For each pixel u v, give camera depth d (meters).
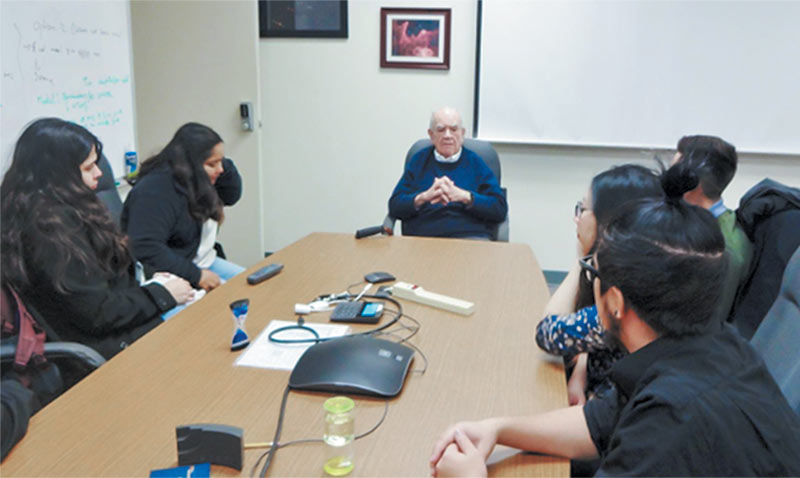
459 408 1.05
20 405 0.95
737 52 3.32
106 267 1.66
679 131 3.46
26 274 1.47
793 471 0.72
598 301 0.90
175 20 3.58
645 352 0.82
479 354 1.28
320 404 1.06
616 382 0.86
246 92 3.61
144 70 3.67
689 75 3.39
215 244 2.72
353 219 3.94
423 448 0.93
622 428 0.77
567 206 3.69
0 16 2.26
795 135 3.37
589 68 3.46
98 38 2.85
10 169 1.58
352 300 1.59
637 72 3.43
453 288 1.73
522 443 0.94
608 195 1.29
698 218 0.81
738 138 3.42
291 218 3.99
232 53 3.58
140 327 1.72
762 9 3.26
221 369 1.19
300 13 3.68
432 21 3.58
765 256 1.77
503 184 3.71
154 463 0.88
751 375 0.79
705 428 0.71
